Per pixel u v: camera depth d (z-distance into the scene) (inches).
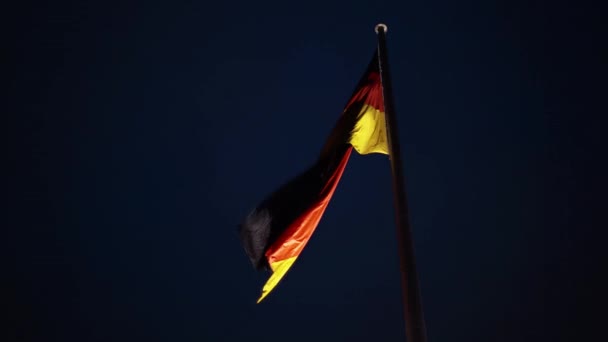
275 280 399.5
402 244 318.0
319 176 417.7
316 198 405.4
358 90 453.7
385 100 392.5
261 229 405.4
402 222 325.4
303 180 417.4
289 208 407.5
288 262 398.0
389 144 368.8
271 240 399.5
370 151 434.3
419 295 301.3
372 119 441.7
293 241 394.3
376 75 454.3
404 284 307.1
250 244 403.9
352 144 428.5
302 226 396.5
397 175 347.3
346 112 442.9
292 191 413.7
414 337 287.1
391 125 374.9
